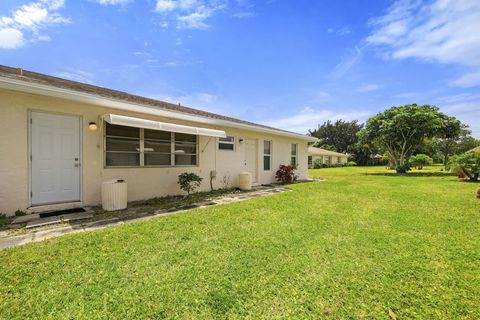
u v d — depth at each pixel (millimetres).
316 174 19844
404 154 22359
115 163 6402
